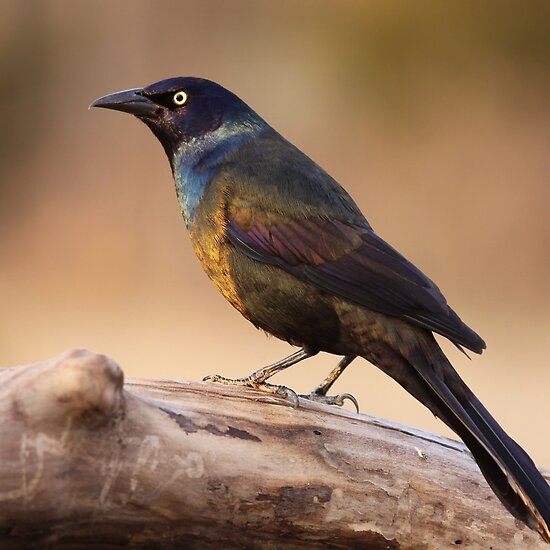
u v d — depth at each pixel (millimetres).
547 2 23172
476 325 18406
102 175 22984
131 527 5582
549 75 23391
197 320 18469
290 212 7129
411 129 23484
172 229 21438
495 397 15414
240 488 5840
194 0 24734
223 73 24578
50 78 24688
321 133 23672
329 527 6086
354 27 23938
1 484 5199
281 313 7156
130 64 24891
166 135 7781
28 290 20203
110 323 18141
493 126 23219
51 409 5184
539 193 22312
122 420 5430
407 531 6203
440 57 23578
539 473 6035
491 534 6270
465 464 6336
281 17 24391
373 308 6809
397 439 6305
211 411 5980
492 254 21406
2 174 23609
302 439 6098
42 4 24734
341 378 16094
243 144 7621
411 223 22078
